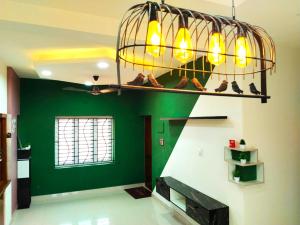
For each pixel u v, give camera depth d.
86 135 6.02
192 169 4.04
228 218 3.15
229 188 3.17
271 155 3.14
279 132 3.22
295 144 3.35
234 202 3.08
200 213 3.23
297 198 3.33
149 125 6.40
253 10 2.11
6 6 2.01
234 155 3.12
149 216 4.49
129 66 3.53
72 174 5.75
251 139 3.01
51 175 5.55
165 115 5.00
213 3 1.97
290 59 3.35
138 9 1.24
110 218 4.43
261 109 3.10
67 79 5.16
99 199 5.47
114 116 6.21
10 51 3.25
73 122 5.89
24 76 5.13
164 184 4.37
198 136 3.87
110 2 2.04
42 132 5.48
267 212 3.09
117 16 2.34
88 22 2.30
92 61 3.52
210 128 3.57
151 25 1.07
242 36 1.26
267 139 3.12
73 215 4.58
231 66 3.07
